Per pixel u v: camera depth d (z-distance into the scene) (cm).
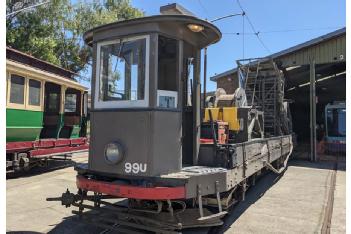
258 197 793
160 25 468
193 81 551
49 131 1227
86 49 2384
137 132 464
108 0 2655
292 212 662
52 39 2133
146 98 461
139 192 432
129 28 479
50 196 762
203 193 458
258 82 1141
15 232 522
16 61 965
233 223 588
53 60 2053
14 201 714
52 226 556
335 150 1845
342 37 1506
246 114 665
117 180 496
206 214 493
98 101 501
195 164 543
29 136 994
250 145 625
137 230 498
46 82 1099
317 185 950
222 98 780
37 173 1080
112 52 495
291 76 2112
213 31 519
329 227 570
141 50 471
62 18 2222
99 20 2334
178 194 433
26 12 2064
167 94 478
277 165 984
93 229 541
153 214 479
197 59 554
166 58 480
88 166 506
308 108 2958
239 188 600
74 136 1262
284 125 1175
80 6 2386
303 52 1588
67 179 973
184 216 485
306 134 2938
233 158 522
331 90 2733
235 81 1806
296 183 979
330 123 1878
